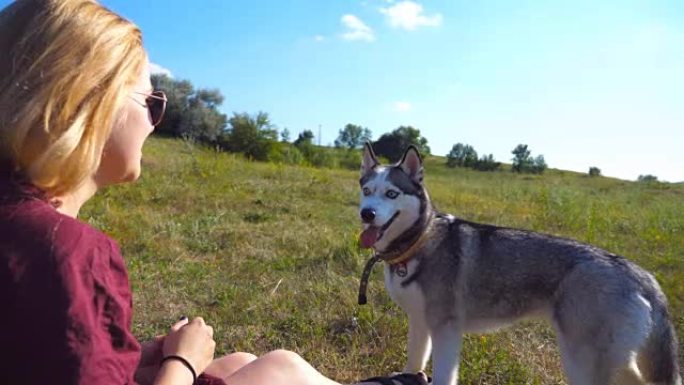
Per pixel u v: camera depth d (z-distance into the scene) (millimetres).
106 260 394
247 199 2945
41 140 394
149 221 2254
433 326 1140
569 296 1056
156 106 490
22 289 352
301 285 1636
